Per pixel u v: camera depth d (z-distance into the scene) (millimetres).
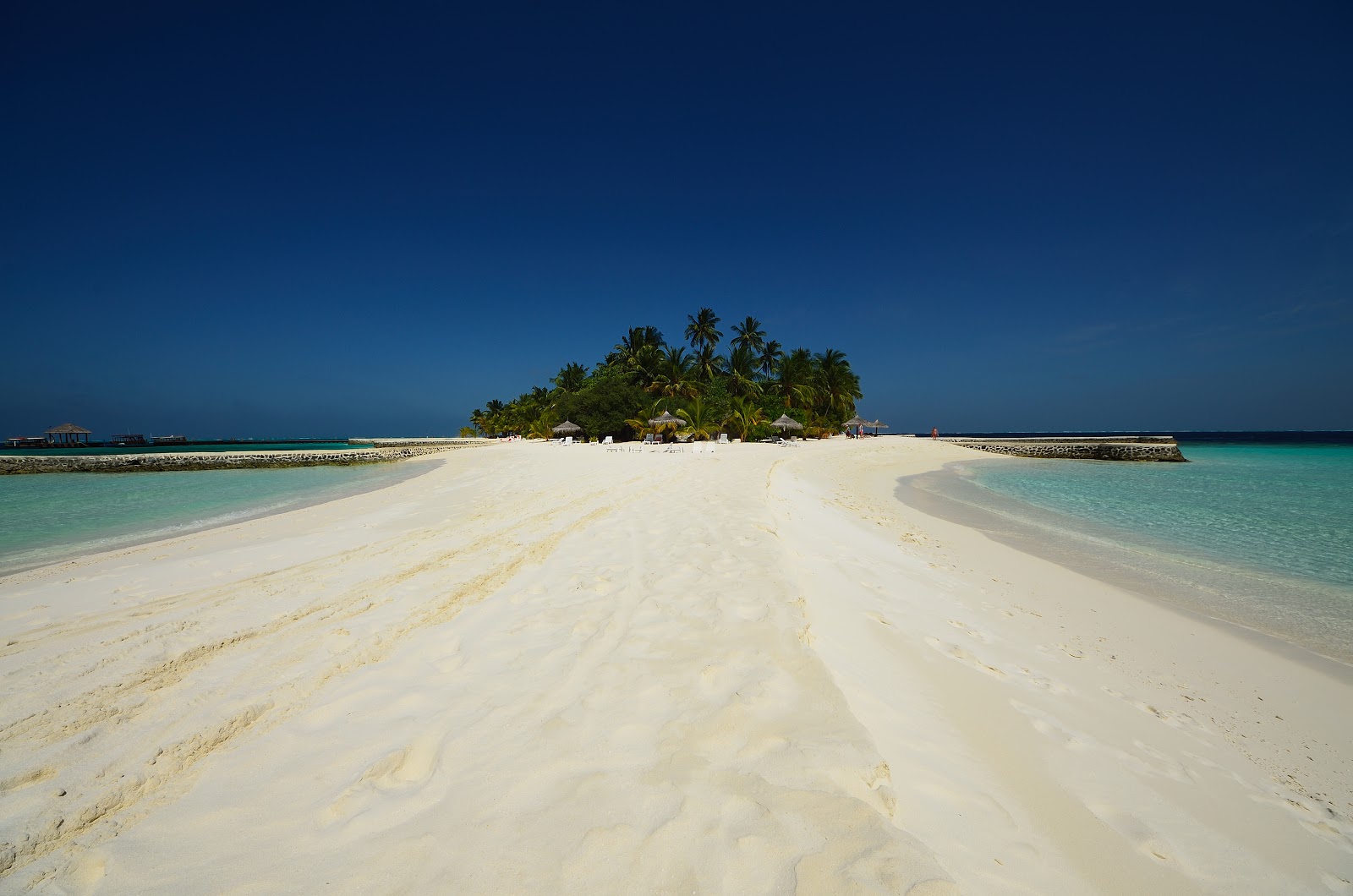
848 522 12875
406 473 28891
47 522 14305
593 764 2873
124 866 2379
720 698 3471
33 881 2303
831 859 2215
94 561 8938
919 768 3229
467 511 12641
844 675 4137
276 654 4625
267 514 14859
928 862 2215
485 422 97625
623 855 2266
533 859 2268
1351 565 10727
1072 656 6102
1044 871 2686
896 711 3895
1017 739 3988
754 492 13117
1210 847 3217
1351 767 4402
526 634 4801
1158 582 9578
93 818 2693
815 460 31500
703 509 10547
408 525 11219
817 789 2631
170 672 4328
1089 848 2984
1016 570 9953
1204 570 10367
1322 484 25141
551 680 3893
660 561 6859
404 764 3020
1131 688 5457
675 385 58562
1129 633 7094
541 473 20938
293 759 3133
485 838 2404
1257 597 8766
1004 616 7176
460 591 6203
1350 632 7309
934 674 4809
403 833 2471
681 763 2836
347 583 6773
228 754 3205
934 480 28734
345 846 2432
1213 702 5367
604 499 12664
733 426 56969
